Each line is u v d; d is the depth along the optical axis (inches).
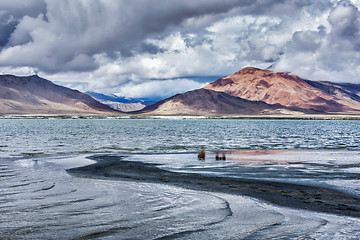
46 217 378.0
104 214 391.9
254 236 319.0
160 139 1982.0
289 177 673.6
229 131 3078.2
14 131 2898.6
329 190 542.6
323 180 637.9
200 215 389.7
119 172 743.7
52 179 640.4
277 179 650.2
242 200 468.4
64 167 820.6
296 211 411.2
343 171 757.9
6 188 545.0
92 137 2149.4
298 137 2236.7
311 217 384.2
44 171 750.5
